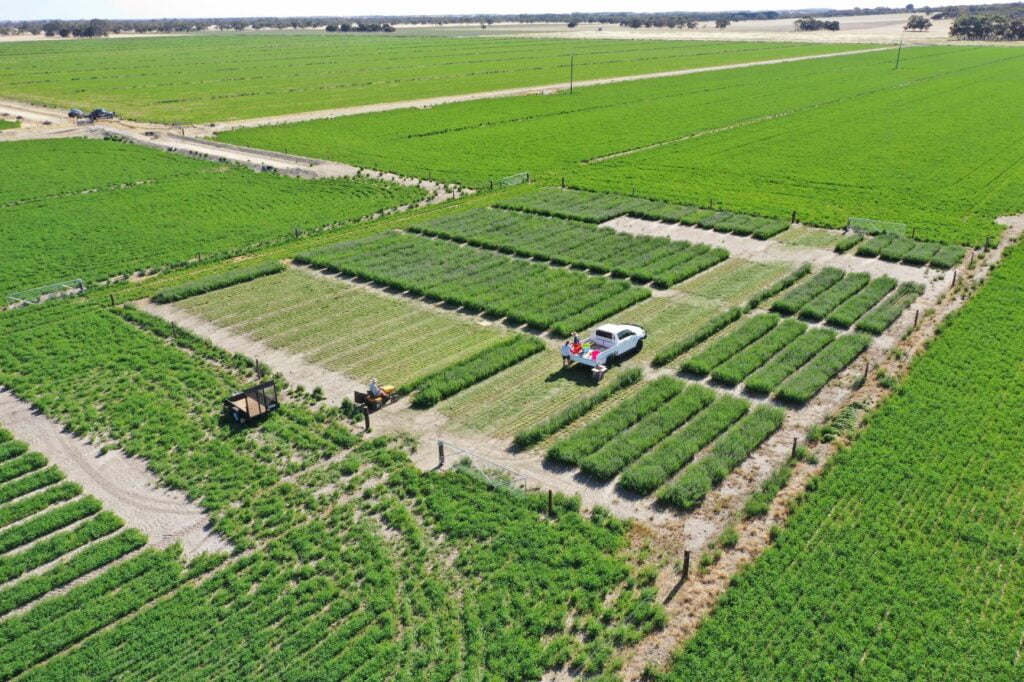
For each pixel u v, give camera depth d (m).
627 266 64.94
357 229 78.75
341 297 60.78
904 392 44.09
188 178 100.50
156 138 125.25
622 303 57.28
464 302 57.88
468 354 50.53
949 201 82.81
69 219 83.06
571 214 79.50
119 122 139.75
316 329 54.97
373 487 36.88
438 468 38.41
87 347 52.34
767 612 28.77
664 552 32.25
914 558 31.41
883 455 38.22
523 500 35.50
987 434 39.88
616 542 32.59
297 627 28.70
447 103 157.88
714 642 27.64
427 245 71.94
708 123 133.00
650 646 27.70
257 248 73.56
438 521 34.50
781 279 61.88
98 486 37.62
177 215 84.62
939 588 29.75
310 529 34.06
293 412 43.53
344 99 165.12
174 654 27.67
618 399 44.59
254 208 87.00
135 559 32.38
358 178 99.00
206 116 145.25
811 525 33.44
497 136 124.81
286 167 104.06
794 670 26.36
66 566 31.92
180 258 70.81
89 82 194.12
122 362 50.28
